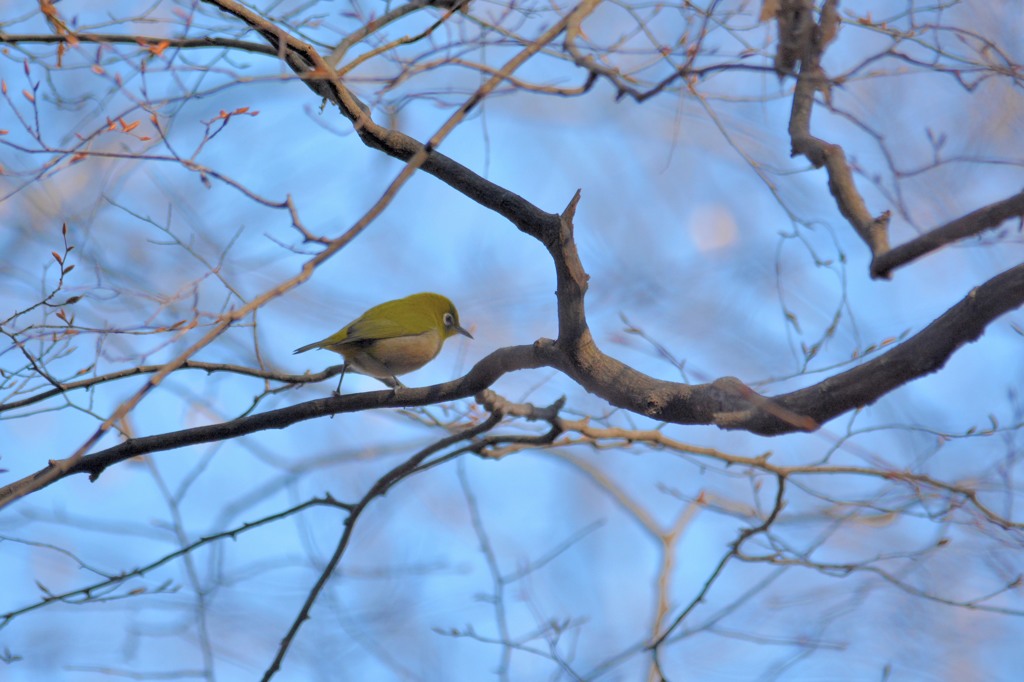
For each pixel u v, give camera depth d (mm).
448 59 8531
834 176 7246
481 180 8984
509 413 11523
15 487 9727
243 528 11508
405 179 6664
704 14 9133
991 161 10422
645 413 8297
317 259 6469
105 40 9789
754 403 7582
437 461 12141
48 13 9312
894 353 7086
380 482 11719
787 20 8781
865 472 11867
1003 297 6484
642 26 9852
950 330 6777
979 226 5855
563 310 8281
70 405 10102
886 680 14797
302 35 11211
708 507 14211
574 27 7578
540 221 8242
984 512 11516
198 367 10547
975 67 9773
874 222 6633
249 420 10195
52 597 10898
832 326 12094
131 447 10148
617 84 7129
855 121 9227
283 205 6852
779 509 11930
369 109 10281
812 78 8102
